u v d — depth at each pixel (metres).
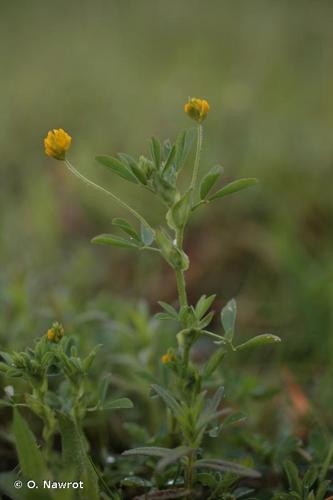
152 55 7.59
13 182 5.61
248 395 2.70
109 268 4.44
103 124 6.28
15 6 9.12
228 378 2.73
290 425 2.76
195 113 1.92
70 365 2.04
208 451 2.54
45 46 8.02
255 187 4.94
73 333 3.04
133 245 1.95
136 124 6.05
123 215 4.97
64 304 3.45
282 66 6.93
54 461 2.24
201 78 6.69
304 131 5.64
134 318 3.14
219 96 6.17
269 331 3.73
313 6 8.16
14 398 2.13
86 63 7.28
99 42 7.99
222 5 8.35
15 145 6.05
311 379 3.27
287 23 7.85
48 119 6.39
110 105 6.57
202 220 4.76
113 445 2.76
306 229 4.70
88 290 4.12
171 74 7.05
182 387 1.88
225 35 7.84
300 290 3.80
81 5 8.77
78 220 5.05
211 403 1.90
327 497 2.21
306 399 2.95
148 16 8.32
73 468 1.88
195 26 8.04
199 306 1.89
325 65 6.90
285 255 4.09
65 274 4.11
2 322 3.20
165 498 2.01
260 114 6.03
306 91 6.57
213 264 4.40
